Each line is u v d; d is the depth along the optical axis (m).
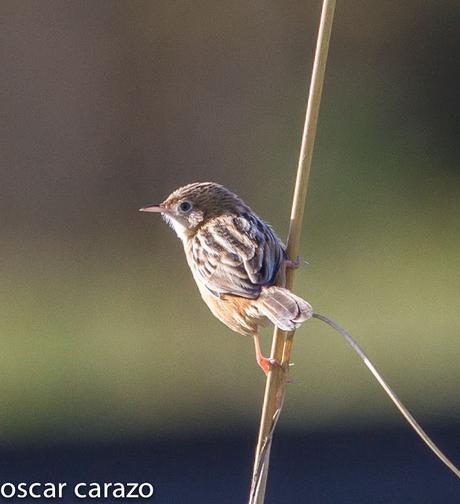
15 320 16.44
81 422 12.52
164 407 13.16
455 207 20.52
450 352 14.84
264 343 15.20
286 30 20.67
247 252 6.32
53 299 17.39
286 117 20.70
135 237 19.89
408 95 21.19
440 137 21.02
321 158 20.62
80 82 19.95
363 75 21.30
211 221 6.75
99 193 20.06
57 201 19.89
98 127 20.06
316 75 5.90
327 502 10.62
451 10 21.41
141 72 20.19
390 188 20.66
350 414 12.70
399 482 10.88
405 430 12.22
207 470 11.21
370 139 20.94
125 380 13.98
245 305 6.24
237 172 20.61
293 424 12.50
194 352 15.20
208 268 6.43
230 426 12.59
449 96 21.22
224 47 20.50
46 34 19.77
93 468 11.24
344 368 14.41
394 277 18.23
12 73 19.66
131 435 12.18
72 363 14.65
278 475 11.18
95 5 19.94
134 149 20.22
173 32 20.25
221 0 20.44
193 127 20.47
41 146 19.83
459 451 11.70
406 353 14.85
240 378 14.13
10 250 19.28
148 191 20.31
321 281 18.03
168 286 18.17
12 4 19.62
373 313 16.75
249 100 20.64
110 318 16.69
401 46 21.39
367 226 20.12
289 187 20.53
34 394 13.45
